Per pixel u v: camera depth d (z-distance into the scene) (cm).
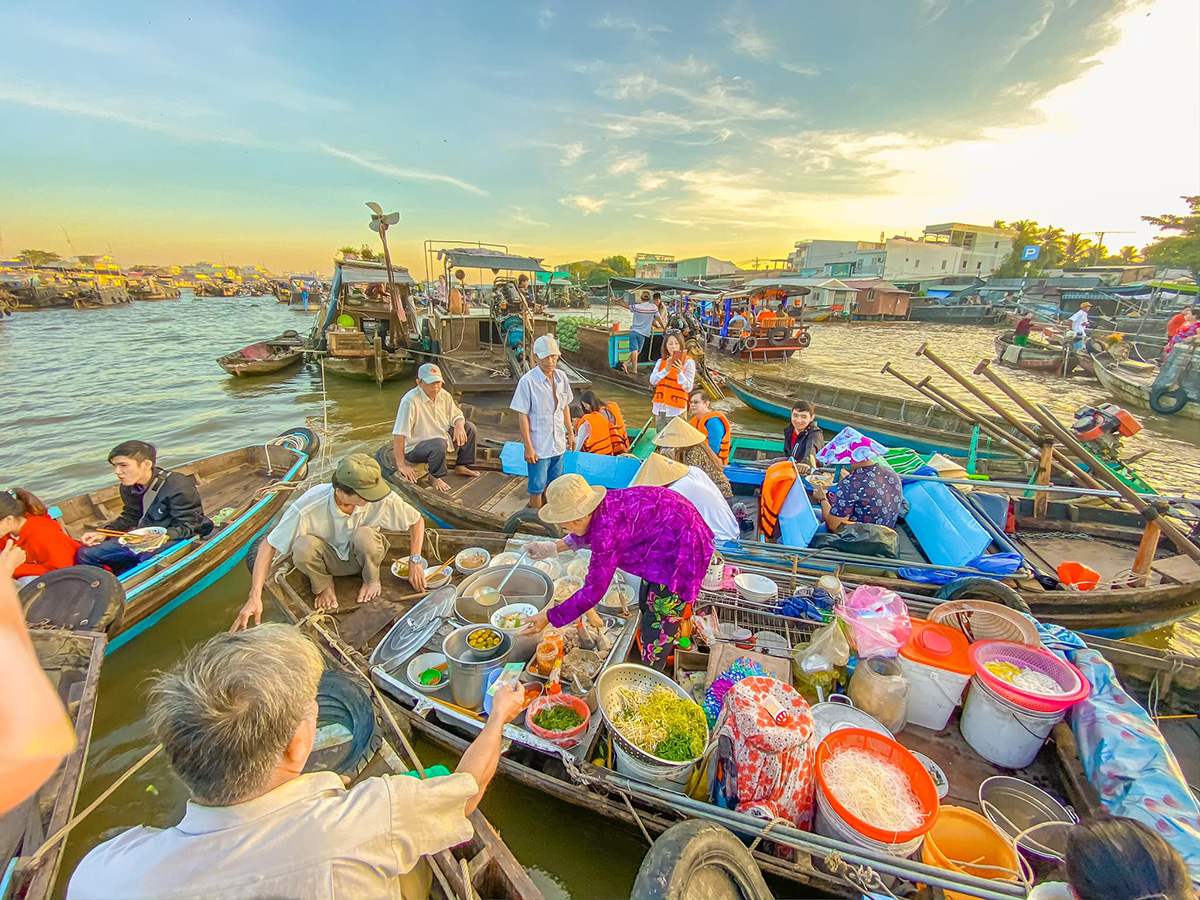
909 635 314
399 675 333
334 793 141
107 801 335
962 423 1021
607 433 667
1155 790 243
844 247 5394
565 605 283
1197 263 3650
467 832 155
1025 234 5762
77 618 358
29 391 1387
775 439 780
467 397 1194
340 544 403
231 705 122
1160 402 1340
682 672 343
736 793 248
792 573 415
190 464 684
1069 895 184
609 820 282
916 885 231
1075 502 579
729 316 2114
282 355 1650
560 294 4294
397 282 1648
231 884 120
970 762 294
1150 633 498
